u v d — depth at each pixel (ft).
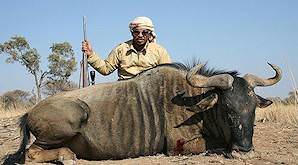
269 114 39.78
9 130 37.68
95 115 22.17
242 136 20.81
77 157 22.57
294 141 27.04
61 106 21.30
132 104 22.67
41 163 21.36
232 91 21.02
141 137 22.43
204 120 22.57
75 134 21.45
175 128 22.62
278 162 20.31
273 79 22.54
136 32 25.61
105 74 26.89
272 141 27.17
